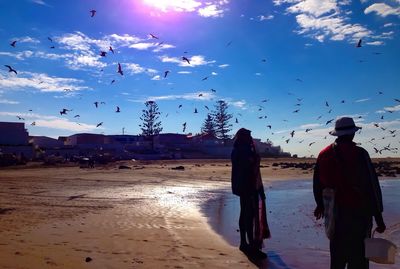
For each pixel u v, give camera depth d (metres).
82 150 78.81
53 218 11.19
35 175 35.69
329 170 4.90
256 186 7.98
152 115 105.50
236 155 8.07
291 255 7.77
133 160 69.38
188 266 6.70
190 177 34.34
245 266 6.91
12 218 10.97
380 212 4.83
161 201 16.61
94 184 25.42
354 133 4.96
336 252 4.84
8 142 68.50
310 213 13.98
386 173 43.56
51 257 6.68
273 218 12.84
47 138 88.81
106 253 7.27
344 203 4.79
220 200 17.55
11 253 6.76
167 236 9.12
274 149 110.81
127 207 14.19
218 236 9.44
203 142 105.12
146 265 6.60
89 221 10.84
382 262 4.57
